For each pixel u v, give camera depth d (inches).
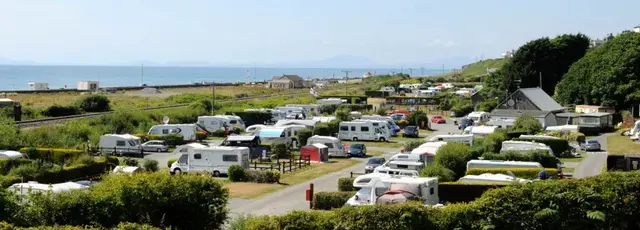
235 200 1380.4
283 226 754.2
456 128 3366.1
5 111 3014.3
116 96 4923.7
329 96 5022.1
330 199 1273.4
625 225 786.8
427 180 1107.9
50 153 1983.3
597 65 4001.0
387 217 746.2
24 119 3161.9
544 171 1370.6
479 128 2496.3
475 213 775.1
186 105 4010.8
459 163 1507.1
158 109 3481.8
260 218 792.9
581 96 4055.1
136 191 806.5
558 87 4399.6
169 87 6427.2
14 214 779.4
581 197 773.3
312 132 2539.4
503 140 2049.7
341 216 754.2
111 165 1812.3
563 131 2689.5
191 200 823.1
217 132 2886.3
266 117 3341.5
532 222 765.9
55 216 789.2
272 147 2162.9
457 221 765.3
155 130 2632.9
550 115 3287.4
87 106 3762.3
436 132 3161.9
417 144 2140.7
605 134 2999.5
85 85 5821.9
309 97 5093.5
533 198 778.2
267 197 1421.0
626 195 787.4
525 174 1408.7
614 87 3804.1
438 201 1146.7
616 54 3902.6
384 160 1823.3
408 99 4862.2
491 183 1205.7
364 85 7519.7
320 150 2068.2
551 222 766.5
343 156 2192.4
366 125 2723.9
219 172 1758.1
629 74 3782.0
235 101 4439.0
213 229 848.9
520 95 3417.8
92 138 2304.4
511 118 3038.9
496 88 5088.6
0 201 778.8
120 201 804.0
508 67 4980.3
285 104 4279.0
